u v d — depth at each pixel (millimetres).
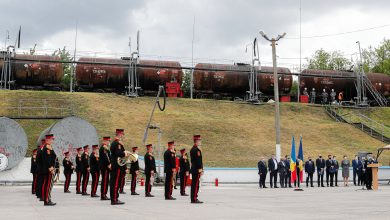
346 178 28234
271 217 10281
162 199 16406
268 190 22969
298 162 26781
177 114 44062
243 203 14586
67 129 26625
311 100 56750
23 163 26609
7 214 10945
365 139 44906
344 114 52844
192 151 14766
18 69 46312
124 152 14164
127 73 49594
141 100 47625
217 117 45844
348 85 57938
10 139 26094
